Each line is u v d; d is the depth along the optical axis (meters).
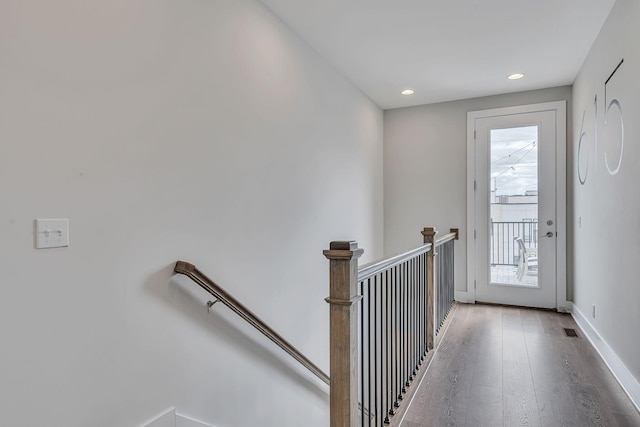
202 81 2.10
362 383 1.88
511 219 4.65
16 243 1.28
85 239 1.49
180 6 1.96
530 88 4.46
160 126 1.83
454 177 4.91
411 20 2.89
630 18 2.34
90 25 1.51
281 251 2.86
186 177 1.99
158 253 1.82
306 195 3.25
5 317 1.26
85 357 1.49
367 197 4.69
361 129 4.52
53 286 1.39
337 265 1.49
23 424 1.30
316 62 3.43
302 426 3.10
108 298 1.58
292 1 2.63
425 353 3.11
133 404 1.68
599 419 2.19
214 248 2.19
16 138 1.29
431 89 4.46
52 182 1.38
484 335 3.56
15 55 1.28
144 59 1.75
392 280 2.42
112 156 1.60
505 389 2.53
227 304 2.09
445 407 2.31
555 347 3.26
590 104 3.41
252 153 2.54
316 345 3.35
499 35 3.13
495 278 4.74
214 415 2.14
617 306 2.66
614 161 2.70
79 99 1.47
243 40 2.45
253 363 2.49
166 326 1.85
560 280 4.41
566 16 2.83
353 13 2.79
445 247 4.14
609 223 2.84
